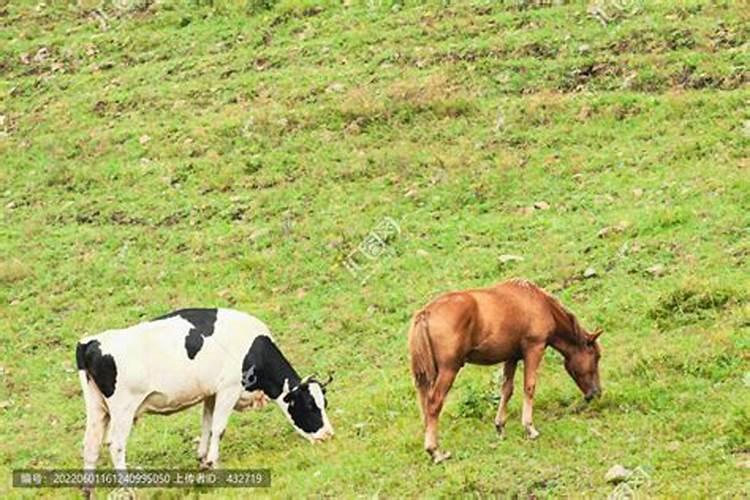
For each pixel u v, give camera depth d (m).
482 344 12.37
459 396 14.66
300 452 14.05
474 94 25.95
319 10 31.56
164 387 13.60
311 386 14.33
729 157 21.36
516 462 12.10
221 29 31.83
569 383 14.30
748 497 10.59
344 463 13.01
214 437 13.98
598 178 21.84
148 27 32.97
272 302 19.91
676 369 13.95
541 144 23.55
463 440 12.93
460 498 11.59
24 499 13.85
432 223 21.53
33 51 32.94
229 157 25.50
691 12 27.31
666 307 16.02
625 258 18.28
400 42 28.81
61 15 35.12
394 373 16.39
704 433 12.17
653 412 12.87
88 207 24.83
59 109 29.42
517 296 12.62
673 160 21.78
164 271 21.70
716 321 15.30
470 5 30.05
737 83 24.17
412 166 23.66
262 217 23.09
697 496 10.73
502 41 27.69
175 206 24.14
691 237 18.42
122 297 21.08
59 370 18.83
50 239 23.81
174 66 30.41
